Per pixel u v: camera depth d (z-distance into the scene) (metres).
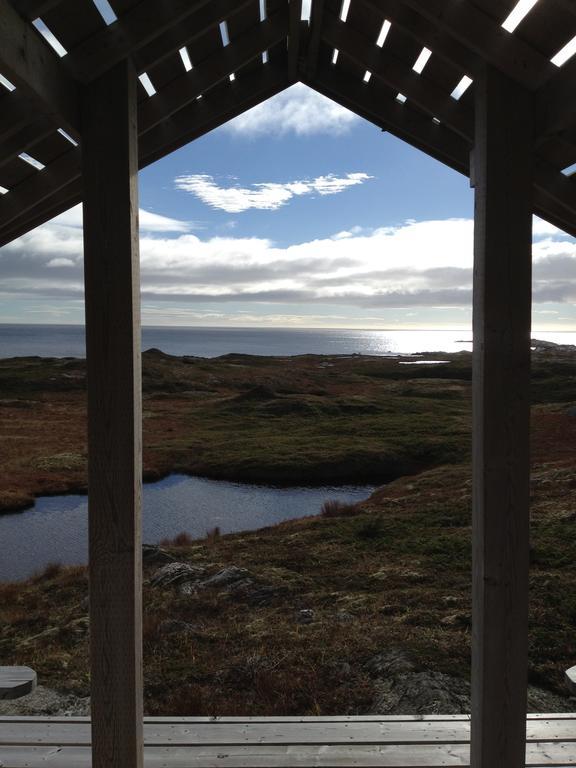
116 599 2.32
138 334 2.32
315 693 5.82
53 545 16.56
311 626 7.66
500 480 2.31
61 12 1.94
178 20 2.10
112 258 2.24
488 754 2.42
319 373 73.25
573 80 1.97
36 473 25.16
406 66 2.67
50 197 3.02
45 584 10.83
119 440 2.28
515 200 2.26
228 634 7.51
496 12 2.05
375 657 6.52
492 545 2.33
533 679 6.09
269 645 7.05
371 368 83.00
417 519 13.58
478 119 2.31
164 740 3.46
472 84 2.55
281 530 13.97
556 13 1.93
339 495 23.03
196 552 11.94
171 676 6.40
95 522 2.30
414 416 38.34
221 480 25.81
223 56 2.70
